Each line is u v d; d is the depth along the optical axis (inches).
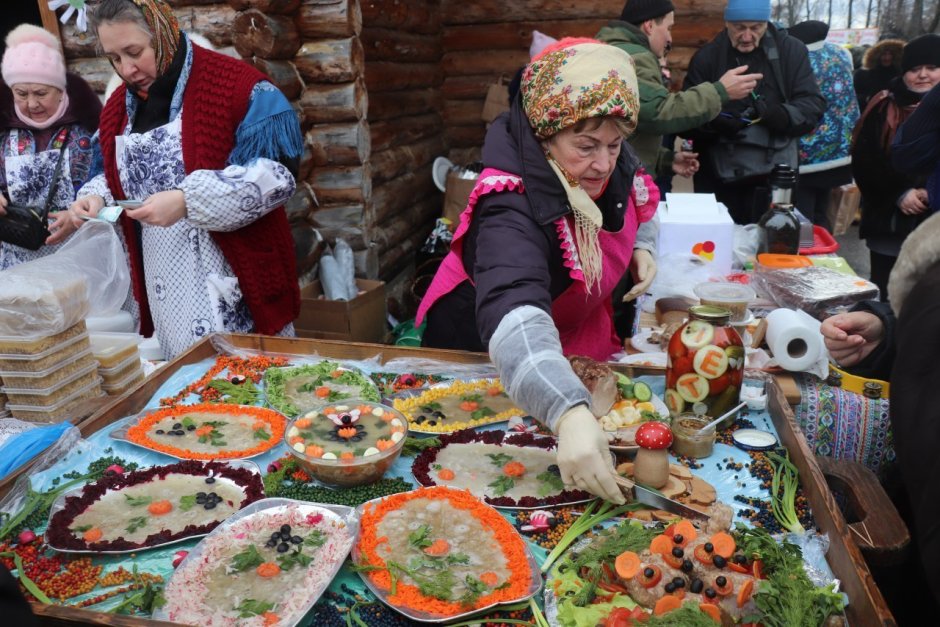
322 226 195.9
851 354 88.8
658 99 149.3
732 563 52.0
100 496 65.2
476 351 95.5
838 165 208.1
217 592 52.9
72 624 48.7
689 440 70.6
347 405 76.1
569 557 56.6
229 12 168.2
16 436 72.7
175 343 109.2
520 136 74.9
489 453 72.1
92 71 179.3
